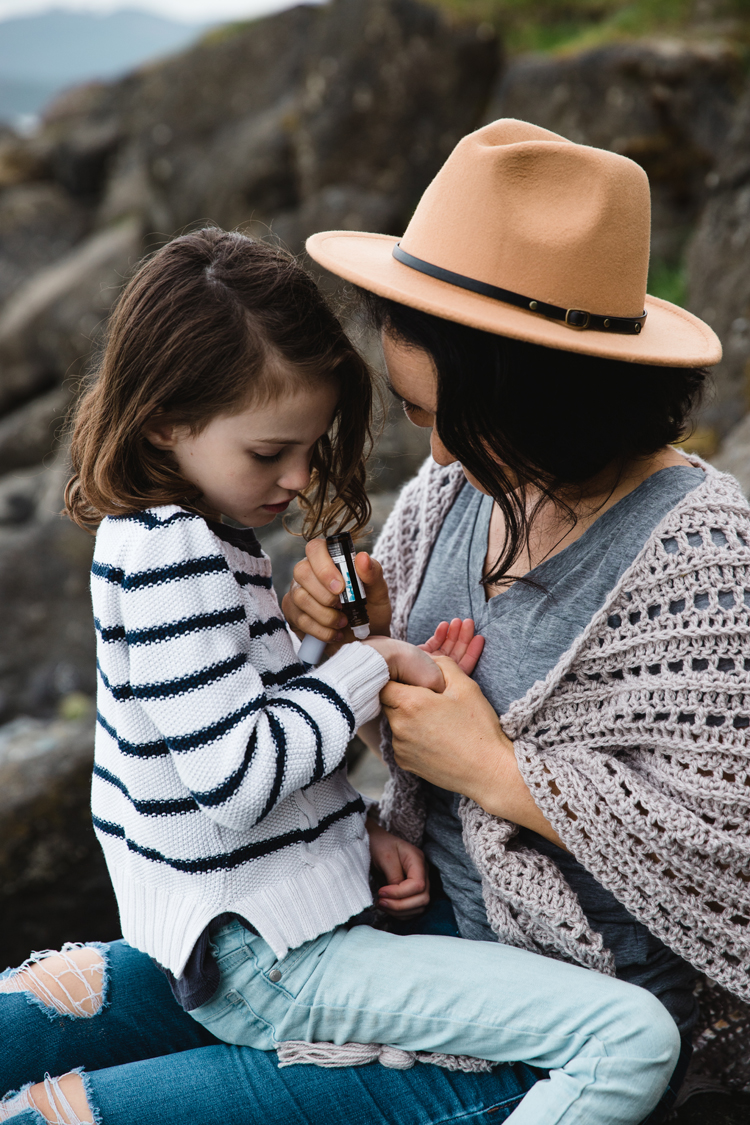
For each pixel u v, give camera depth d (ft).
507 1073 4.80
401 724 4.95
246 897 4.74
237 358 4.66
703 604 4.57
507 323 4.30
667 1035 4.37
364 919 5.14
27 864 10.29
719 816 4.54
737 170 13.24
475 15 22.41
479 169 4.50
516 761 4.81
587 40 19.49
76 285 28.81
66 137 35.27
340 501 5.92
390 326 4.69
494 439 4.62
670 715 4.59
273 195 25.20
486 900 5.06
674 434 4.89
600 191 4.41
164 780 4.74
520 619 5.08
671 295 15.71
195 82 27.50
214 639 4.60
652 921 4.66
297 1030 4.84
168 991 5.28
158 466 4.89
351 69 22.85
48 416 27.58
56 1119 4.71
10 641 23.32
